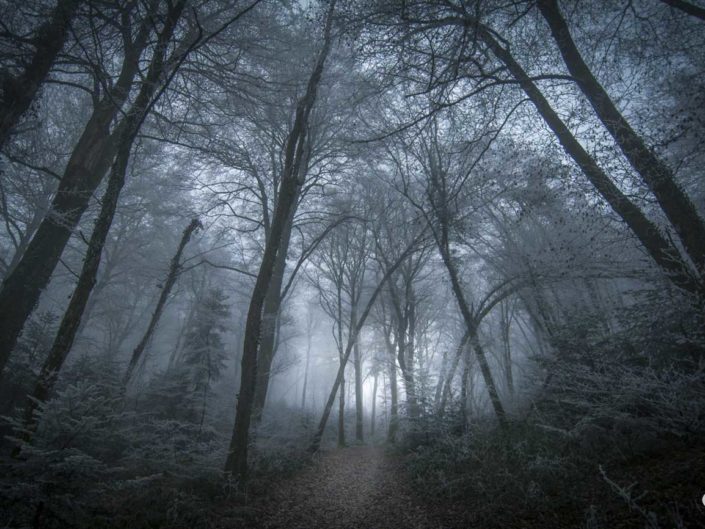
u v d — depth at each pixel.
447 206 10.41
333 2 7.39
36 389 5.48
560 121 7.74
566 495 4.50
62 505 3.98
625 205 6.92
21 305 8.67
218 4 10.73
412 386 12.16
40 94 7.18
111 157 10.70
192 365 11.84
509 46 7.71
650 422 5.04
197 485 6.80
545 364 7.74
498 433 8.56
